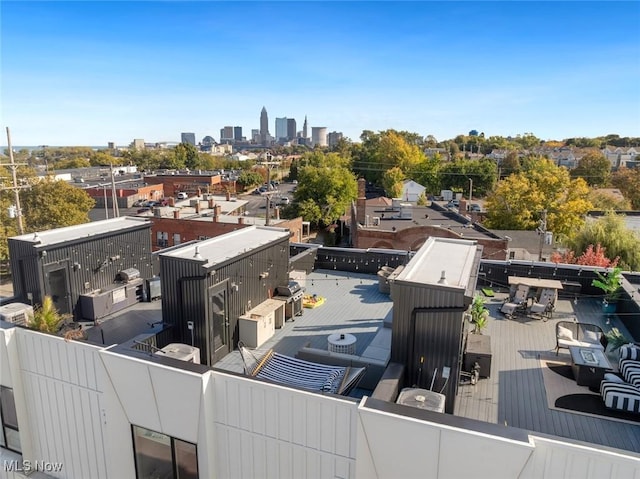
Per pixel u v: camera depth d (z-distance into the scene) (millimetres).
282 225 42562
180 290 11266
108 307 14523
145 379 8625
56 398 10391
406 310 9172
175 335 11539
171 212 46000
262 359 10164
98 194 56781
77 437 10328
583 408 9531
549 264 17125
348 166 99062
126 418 9328
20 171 35375
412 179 85688
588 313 15125
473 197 80438
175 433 8734
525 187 44344
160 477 9312
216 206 40500
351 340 11477
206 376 8070
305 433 7570
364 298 16375
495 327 13922
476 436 6062
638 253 28812
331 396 7277
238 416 8148
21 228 25844
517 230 43844
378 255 19438
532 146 152750
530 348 12469
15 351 10656
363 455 6945
